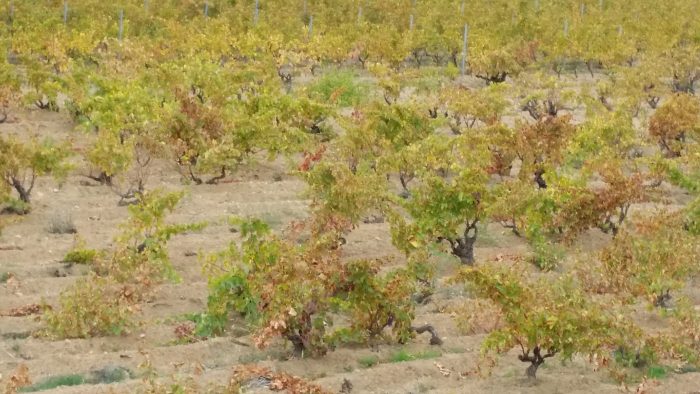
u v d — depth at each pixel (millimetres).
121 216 16969
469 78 31203
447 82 28812
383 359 12320
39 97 23219
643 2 40562
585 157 19547
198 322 13000
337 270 12195
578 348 11039
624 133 20578
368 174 16234
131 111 19984
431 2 37906
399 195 18266
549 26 34906
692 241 14531
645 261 13977
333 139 21094
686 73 30531
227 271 13766
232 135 19047
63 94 25062
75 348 12391
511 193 15312
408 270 13094
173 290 14172
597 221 15977
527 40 34094
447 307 13812
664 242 14203
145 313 13453
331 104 23188
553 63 33594
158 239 14109
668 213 16703
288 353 12336
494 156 18438
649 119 23766
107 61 26125
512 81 31594
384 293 12391
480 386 11562
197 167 18484
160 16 33781
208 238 16156
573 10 38844
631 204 18688
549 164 17500
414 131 19328
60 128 22141
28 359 12086
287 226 16359
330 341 12367
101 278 13352
